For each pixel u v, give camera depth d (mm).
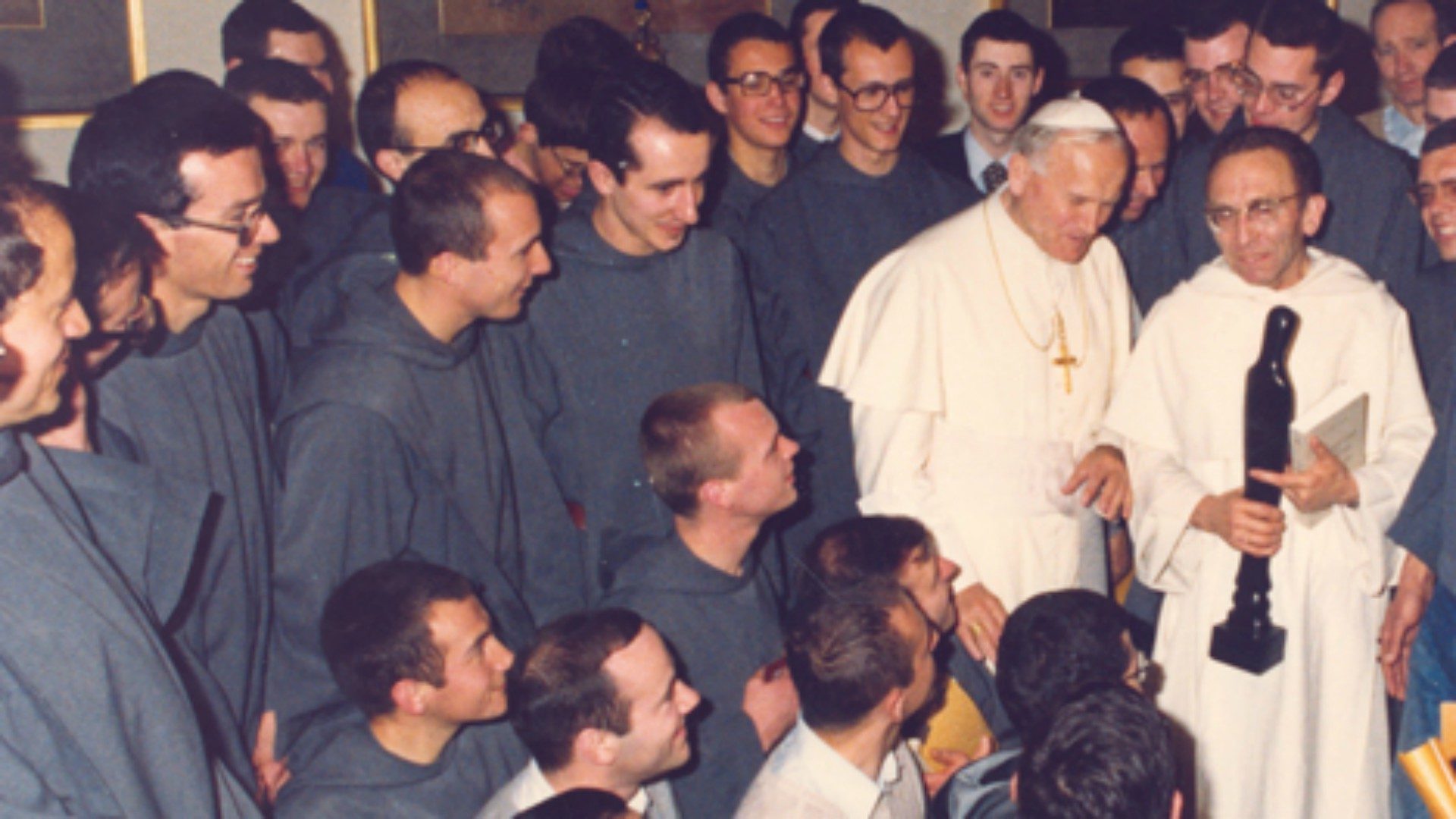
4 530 1692
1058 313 3066
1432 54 4488
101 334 1999
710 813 2480
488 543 2646
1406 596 2947
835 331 3383
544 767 2143
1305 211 2879
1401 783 2793
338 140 4641
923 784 2412
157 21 4336
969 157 4219
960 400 3055
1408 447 2887
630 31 4891
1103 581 3219
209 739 2193
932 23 5340
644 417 2553
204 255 2256
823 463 3410
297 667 2434
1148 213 3621
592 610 2418
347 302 2645
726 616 2523
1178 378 3025
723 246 3006
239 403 2502
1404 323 2975
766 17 3705
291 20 3938
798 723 2184
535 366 2857
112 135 2213
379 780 2238
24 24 4109
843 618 2062
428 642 2178
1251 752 3016
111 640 1748
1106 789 1647
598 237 2879
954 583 2955
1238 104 3891
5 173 1689
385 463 2447
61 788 1696
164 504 2051
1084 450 3119
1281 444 2771
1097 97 3410
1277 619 2977
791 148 4199
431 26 4641
